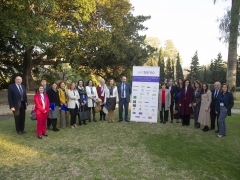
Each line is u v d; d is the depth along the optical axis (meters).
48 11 14.86
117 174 4.08
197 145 5.86
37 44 12.30
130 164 4.55
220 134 6.70
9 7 12.11
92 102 8.44
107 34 16.72
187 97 7.88
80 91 8.02
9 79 25.61
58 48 16.64
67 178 3.89
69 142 5.96
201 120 7.33
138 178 3.94
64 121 7.57
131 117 8.60
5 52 21.97
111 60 19.20
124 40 18.75
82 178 3.89
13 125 7.91
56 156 4.93
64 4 14.47
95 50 17.59
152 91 8.49
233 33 13.35
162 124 8.38
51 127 7.59
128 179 3.89
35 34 11.95
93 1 14.53
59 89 7.51
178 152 5.32
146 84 8.52
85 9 14.05
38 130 6.30
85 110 8.01
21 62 24.56
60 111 7.55
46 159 4.75
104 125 8.06
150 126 7.98
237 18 12.88
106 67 19.67
